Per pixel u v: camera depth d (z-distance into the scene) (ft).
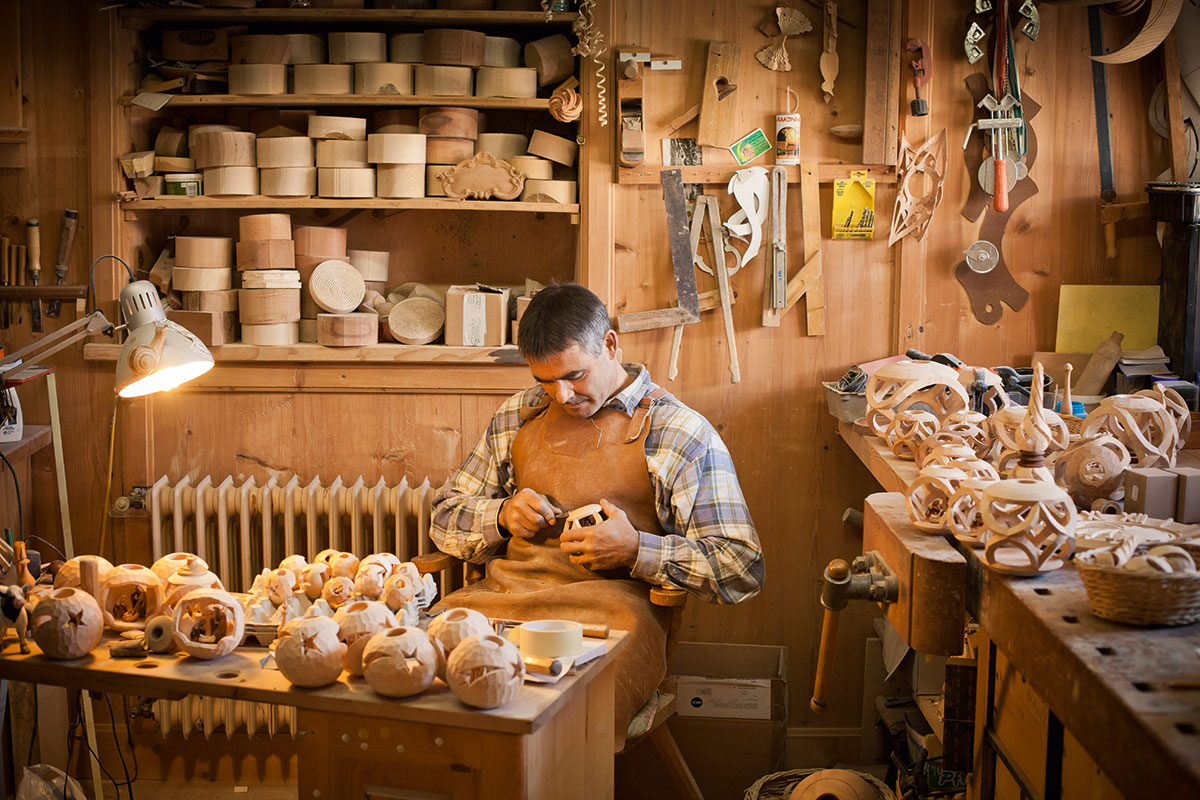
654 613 7.31
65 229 9.74
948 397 6.99
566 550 7.19
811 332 9.73
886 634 9.45
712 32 9.53
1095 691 3.59
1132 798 3.31
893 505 6.25
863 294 9.73
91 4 9.48
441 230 10.55
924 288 9.63
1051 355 9.54
